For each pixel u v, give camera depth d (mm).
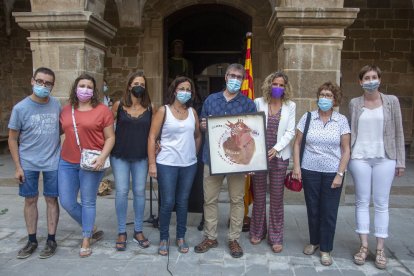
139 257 3918
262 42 9500
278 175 3994
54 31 5992
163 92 9969
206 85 11055
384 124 3695
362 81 3701
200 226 4707
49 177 3918
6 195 6328
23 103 3744
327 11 5445
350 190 6676
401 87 9914
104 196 6266
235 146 3762
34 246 4027
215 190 3977
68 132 3787
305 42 5641
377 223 3791
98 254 3992
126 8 9383
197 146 4176
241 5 9492
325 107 3697
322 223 3814
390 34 9812
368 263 3844
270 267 3719
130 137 3904
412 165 9086
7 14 10312
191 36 10930
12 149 3777
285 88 3951
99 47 6637
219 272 3605
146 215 5297
